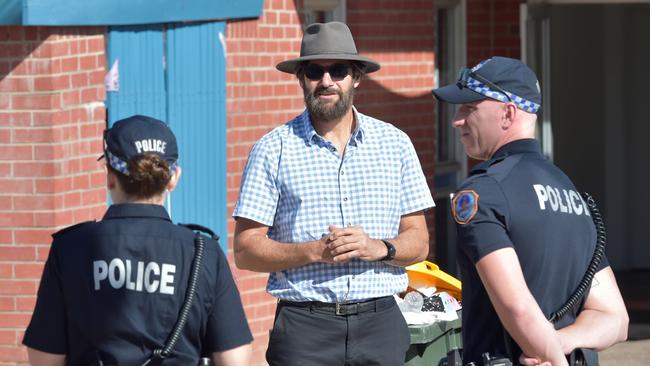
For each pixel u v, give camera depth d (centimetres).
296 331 1559
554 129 4044
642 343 3069
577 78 4097
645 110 4159
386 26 2983
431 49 3117
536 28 3241
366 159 1602
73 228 1170
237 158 2562
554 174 1198
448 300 1795
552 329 1109
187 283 1152
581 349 1155
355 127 1617
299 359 1555
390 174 1611
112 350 1129
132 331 1127
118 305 1131
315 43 1587
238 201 1588
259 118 2603
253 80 2583
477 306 1165
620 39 4125
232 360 1180
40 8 2031
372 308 1573
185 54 2416
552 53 4009
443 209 3338
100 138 2203
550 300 1160
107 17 2177
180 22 2395
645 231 4200
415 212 1634
